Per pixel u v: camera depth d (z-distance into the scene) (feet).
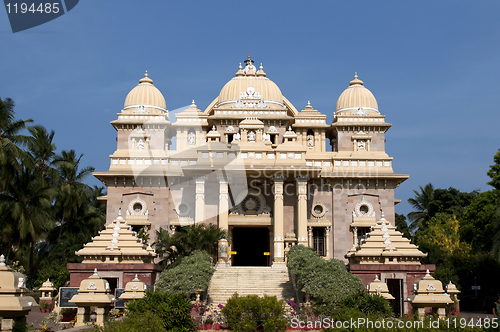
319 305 99.30
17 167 147.95
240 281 123.95
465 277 155.43
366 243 116.06
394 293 114.21
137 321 69.05
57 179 179.93
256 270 132.36
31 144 155.43
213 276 127.24
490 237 151.23
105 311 76.84
